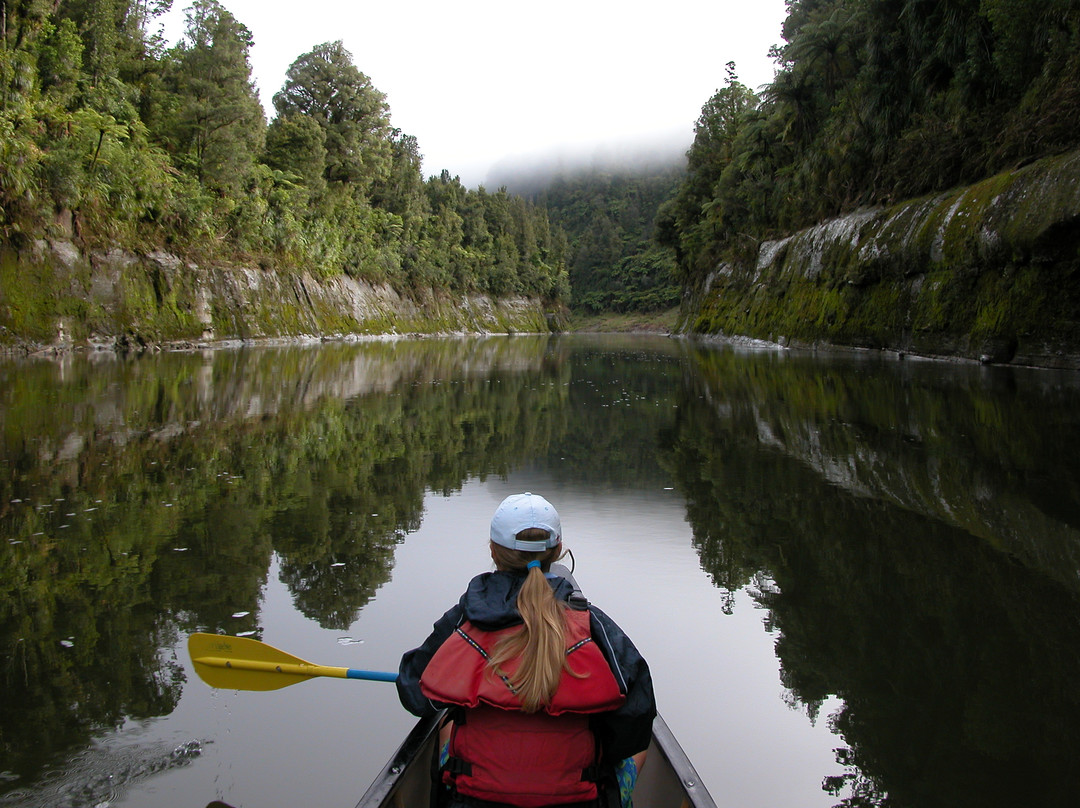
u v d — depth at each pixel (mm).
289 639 4168
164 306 30969
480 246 89562
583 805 1990
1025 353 17297
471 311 80438
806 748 3178
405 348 39344
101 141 28031
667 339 58281
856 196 30109
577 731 1961
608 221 126375
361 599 4758
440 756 2221
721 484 7766
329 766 3021
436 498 7316
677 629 4348
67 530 6180
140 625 4387
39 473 8109
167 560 5484
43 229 25375
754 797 2859
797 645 4102
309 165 49875
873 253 25094
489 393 16688
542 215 110250
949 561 5277
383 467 8703
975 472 7656
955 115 23016
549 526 2135
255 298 38844
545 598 1987
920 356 21953
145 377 18000
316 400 14609
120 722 3363
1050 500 6570
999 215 17922
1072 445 8648
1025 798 2805
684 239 58938
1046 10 19312
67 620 4457
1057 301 16312
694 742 3234
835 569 5223
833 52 33906
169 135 37344
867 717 3393
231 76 38625
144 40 39562
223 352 29359
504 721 1957
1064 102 16828
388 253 62188
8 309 24000
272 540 5961
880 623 4348
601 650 2018
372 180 62594
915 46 25656
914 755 3094
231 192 39156
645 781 2529
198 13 38375
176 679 3771
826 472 8070
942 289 20641
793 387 15984
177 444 9758
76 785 2887
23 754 3102
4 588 4938
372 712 3463
